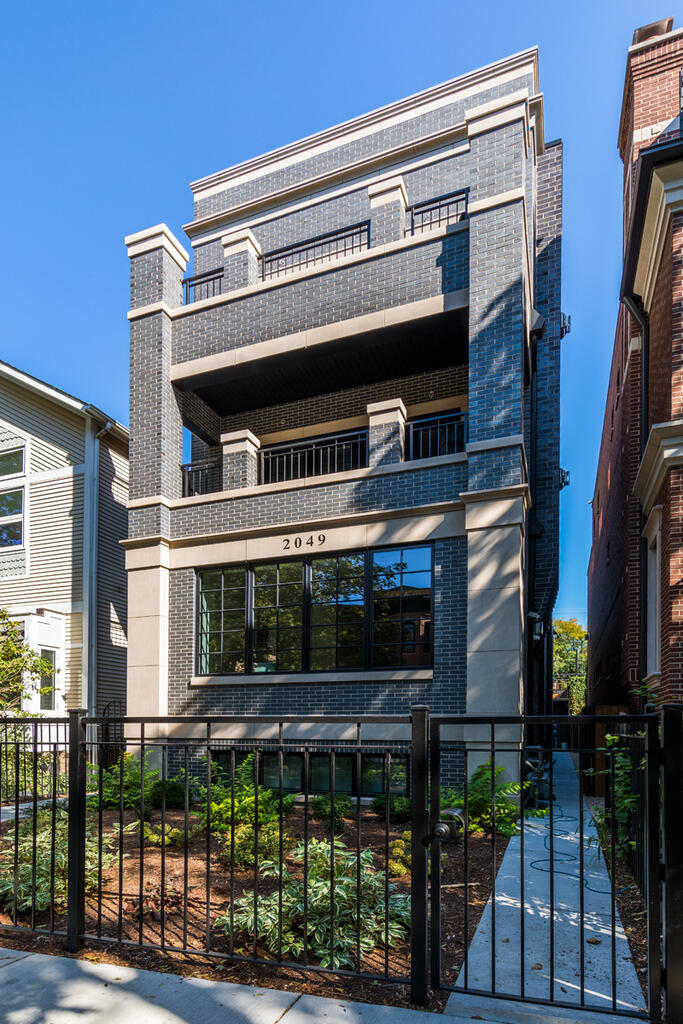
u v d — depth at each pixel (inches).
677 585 285.7
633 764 208.4
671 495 292.4
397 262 414.9
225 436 450.6
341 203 513.7
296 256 523.8
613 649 658.8
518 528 344.2
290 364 450.0
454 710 350.0
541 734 506.0
